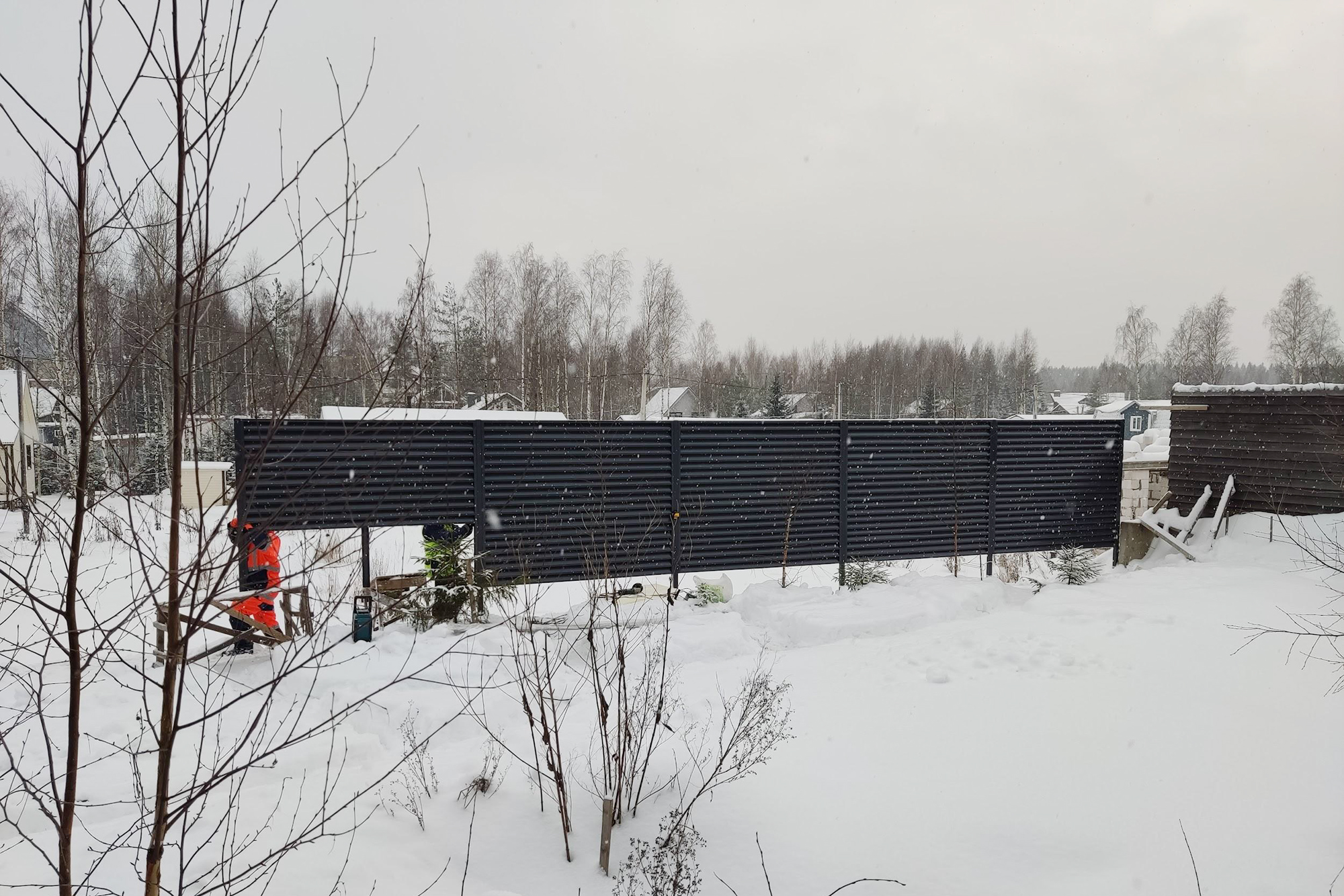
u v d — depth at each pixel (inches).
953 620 334.3
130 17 75.3
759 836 159.5
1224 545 412.2
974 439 408.5
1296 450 405.1
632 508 360.8
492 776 188.1
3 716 219.1
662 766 190.1
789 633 327.0
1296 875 136.9
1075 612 315.3
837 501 390.3
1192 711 208.2
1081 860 146.3
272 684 90.7
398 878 149.9
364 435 308.5
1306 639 263.7
